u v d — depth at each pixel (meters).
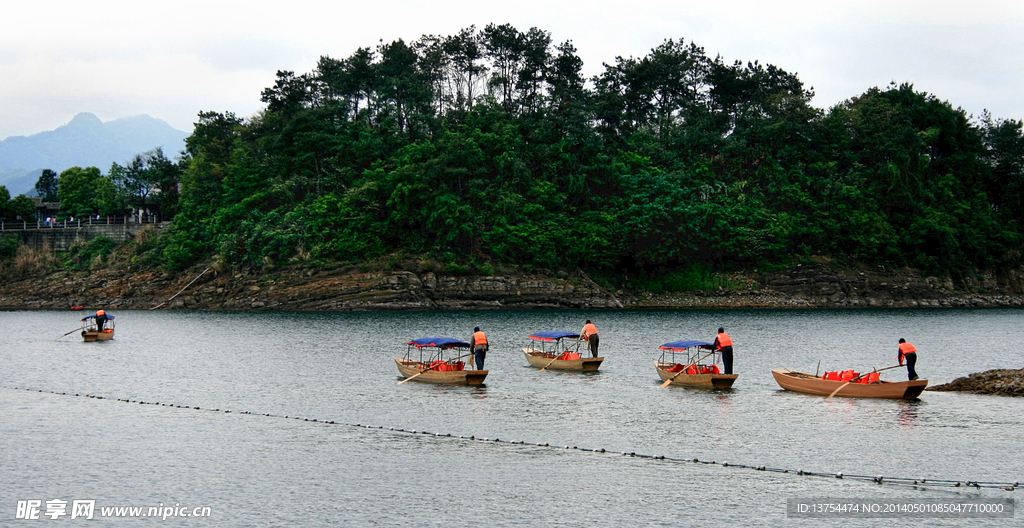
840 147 143.00
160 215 145.75
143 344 69.94
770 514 25.70
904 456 31.72
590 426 36.75
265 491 27.69
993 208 155.88
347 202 122.12
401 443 33.94
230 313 109.31
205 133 149.75
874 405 41.38
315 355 61.56
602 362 57.25
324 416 39.09
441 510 25.89
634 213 128.00
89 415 39.53
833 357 61.38
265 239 119.88
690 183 133.12
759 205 132.75
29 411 40.53
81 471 29.95
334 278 116.44
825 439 34.34
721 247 129.75
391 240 124.88
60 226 143.38
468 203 126.12
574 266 127.06
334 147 130.38
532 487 28.22
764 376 51.56
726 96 148.00
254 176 129.62
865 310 119.69
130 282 123.19
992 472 29.67
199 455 32.06
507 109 146.12
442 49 145.88
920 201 141.00
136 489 27.91
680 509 26.08
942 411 39.75
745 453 32.28
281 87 142.62
